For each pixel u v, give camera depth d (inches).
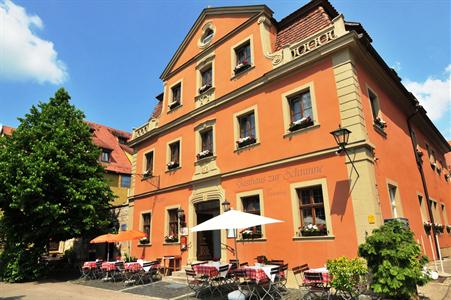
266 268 330.0
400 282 260.7
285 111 458.9
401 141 523.2
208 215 596.1
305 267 370.0
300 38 496.4
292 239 407.8
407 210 451.8
